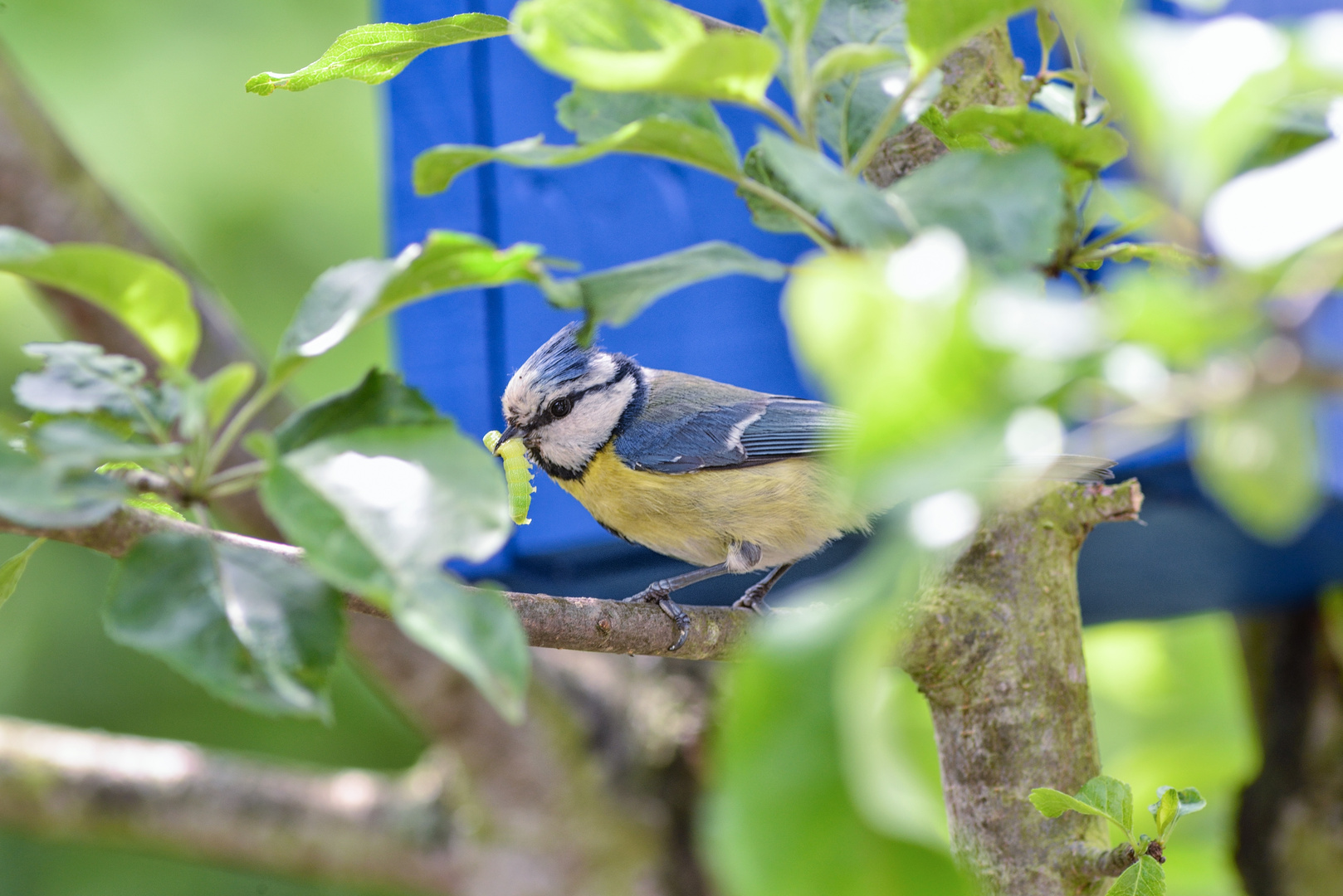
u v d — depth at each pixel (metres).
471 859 11.48
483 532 3.37
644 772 11.55
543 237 9.20
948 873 2.20
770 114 3.63
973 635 5.95
